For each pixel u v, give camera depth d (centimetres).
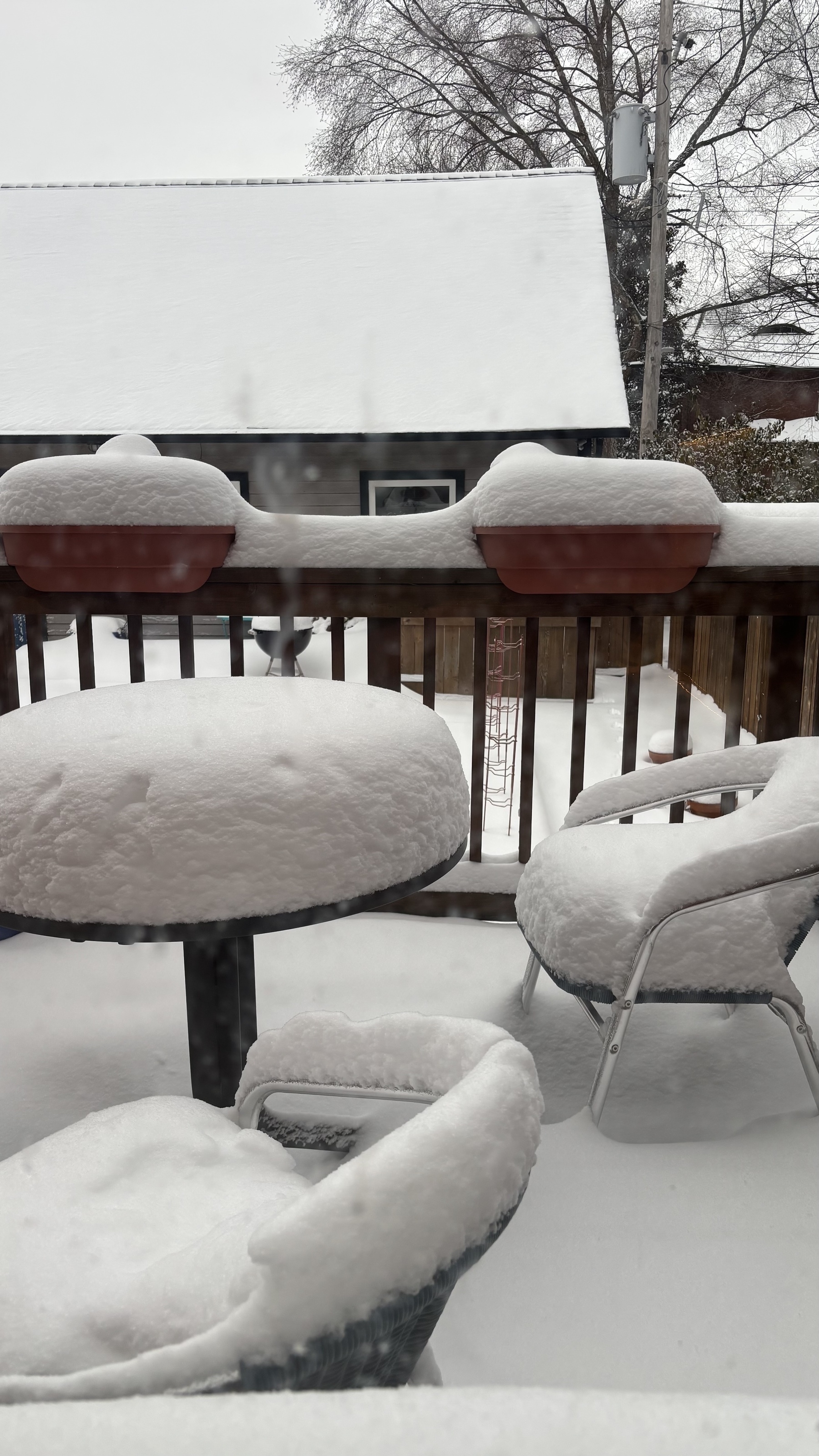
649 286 1388
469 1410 34
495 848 414
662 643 1031
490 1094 67
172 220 1312
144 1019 213
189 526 231
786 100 1484
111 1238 86
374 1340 58
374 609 245
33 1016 216
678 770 201
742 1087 178
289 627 246
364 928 258
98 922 117
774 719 251
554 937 165
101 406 1055
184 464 233
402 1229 58
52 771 127
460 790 148
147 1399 36
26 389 1080
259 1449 33
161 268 1241
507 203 1294
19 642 1109
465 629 934
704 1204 139
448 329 1121
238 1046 165
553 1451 32
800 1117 160
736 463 1055
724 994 156
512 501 225
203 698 172
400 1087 102
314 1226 57
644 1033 200
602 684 961
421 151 1598
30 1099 183
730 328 1638
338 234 1276
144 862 116
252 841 118
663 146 1324
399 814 130
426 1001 218
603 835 197
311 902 119
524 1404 35
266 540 239
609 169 1562
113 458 235
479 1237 62
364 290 1189
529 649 251
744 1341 114
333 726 143
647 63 1490
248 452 1055
